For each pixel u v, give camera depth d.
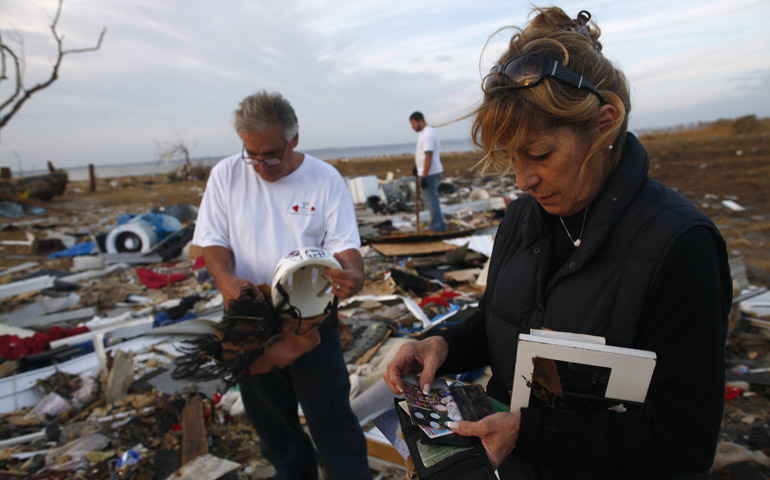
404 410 1.22
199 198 19.09
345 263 1.96
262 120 1.95
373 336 4.21
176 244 8.55
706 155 22.09
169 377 3.77
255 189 2.23
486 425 1.08
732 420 3.10
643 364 0.96
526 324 1.24
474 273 6.23
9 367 4.03
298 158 2.25
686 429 0.98
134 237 8.31
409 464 1.15
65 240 9.76
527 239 1.28
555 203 1.10
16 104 10.25
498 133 1.00
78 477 2.74
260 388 2.25
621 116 0.98
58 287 6.78
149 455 2.92
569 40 1.01
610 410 1.06
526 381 1.08
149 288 6.66
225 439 3.10
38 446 3.07
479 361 1.53
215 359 1.96
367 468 2.33
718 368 0.98
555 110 0.92
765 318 4.43
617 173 1.08
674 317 0.96
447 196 14.20
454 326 1.54
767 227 8.67
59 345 4.46
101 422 3.28
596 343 1.02
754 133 36.31
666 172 17.17
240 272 2.30
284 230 2.23
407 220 10.69
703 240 0.96
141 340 4.50
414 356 1.39
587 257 1.08
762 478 2.45
